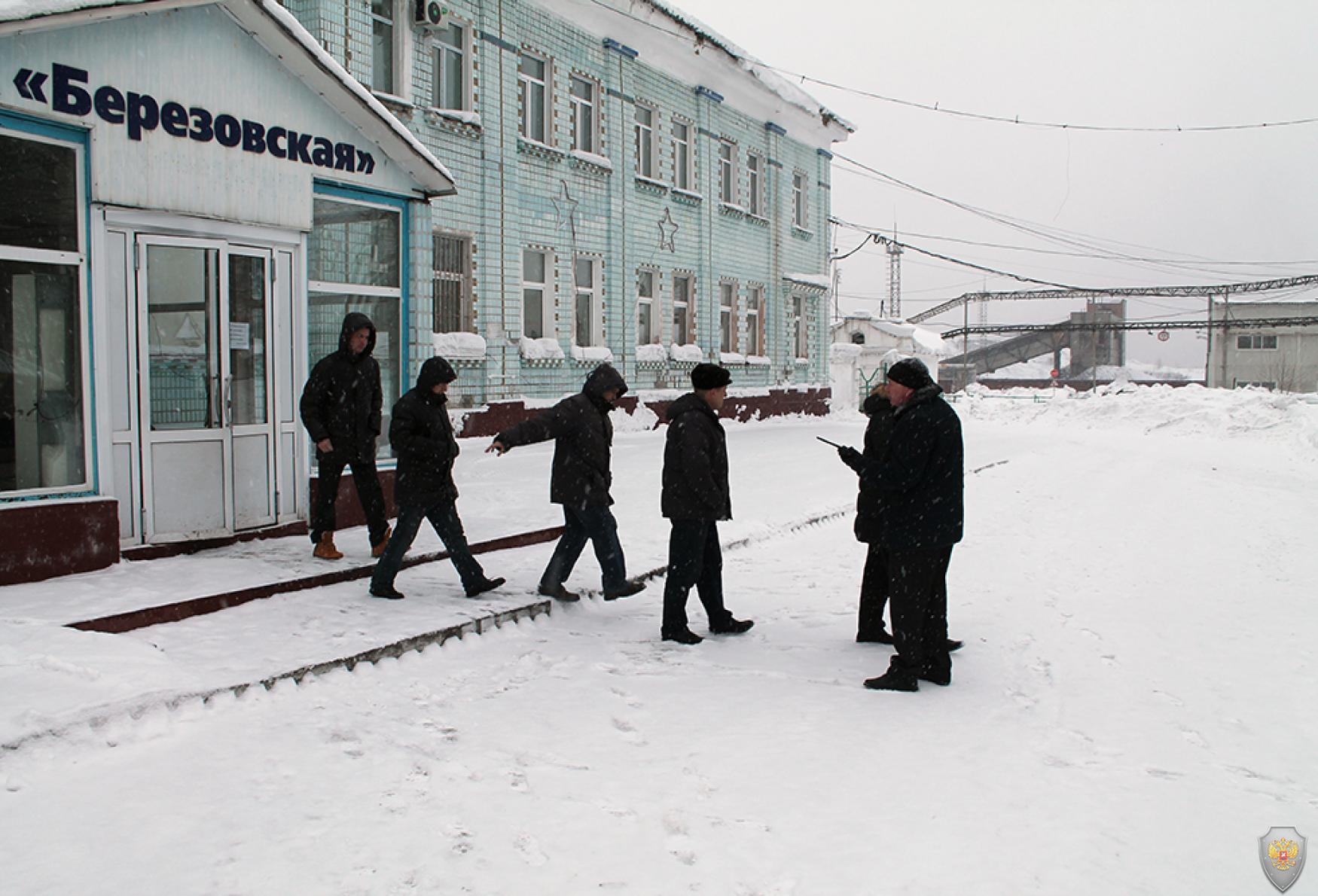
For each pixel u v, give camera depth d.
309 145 8.74
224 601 6.44
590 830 3.70
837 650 6.38
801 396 32.00
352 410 7.76
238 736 4.51
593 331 22.39
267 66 8.31
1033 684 5.69
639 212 23.58
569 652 6.18
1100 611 7.50
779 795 4.05
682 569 6.42
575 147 21.53
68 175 7.04
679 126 25.83
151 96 7.42
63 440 7.04
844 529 11.55
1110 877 3.41
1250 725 5.04
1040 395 49.91
